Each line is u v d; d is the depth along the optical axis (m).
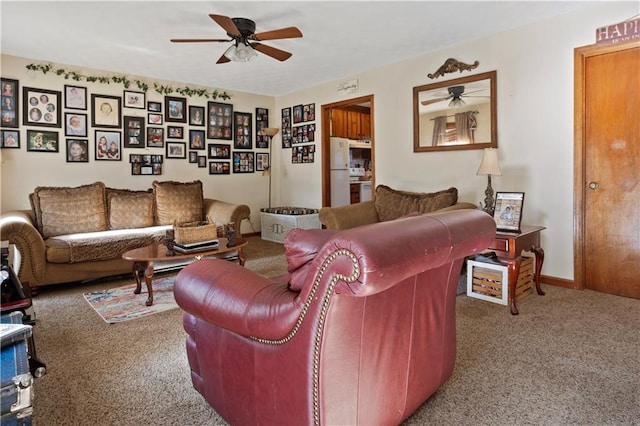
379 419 1.36
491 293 3.07
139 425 1.60
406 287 1.36
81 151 4.66
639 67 3.01
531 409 1.67
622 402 1.71
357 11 3.17
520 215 3.03
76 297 3.32
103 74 4.77
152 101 5.18
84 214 4.14
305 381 1.17
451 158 4.17
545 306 2.95
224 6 3.02
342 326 1.16
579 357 2.13
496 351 2.21
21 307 1.92
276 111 6.51
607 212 3.23
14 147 4.25
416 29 3.59
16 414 1.08
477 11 3.22
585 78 3.26
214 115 5.79
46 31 3.51
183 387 1.90
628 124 3.09
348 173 6.17
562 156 3.39
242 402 1.42
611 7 3.07
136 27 3.42
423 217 1.36
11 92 4.21
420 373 1.53
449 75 4.11
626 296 3.17
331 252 1.07
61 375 2.01
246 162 6.19
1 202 4.20
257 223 6.38
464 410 1.66
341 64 4.68
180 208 4.75
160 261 3.15
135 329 2.62
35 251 3.37
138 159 5.09
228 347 1.45
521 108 3.62
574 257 3.37
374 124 4.93
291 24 3.41
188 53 4.16
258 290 1.33
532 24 3.49
